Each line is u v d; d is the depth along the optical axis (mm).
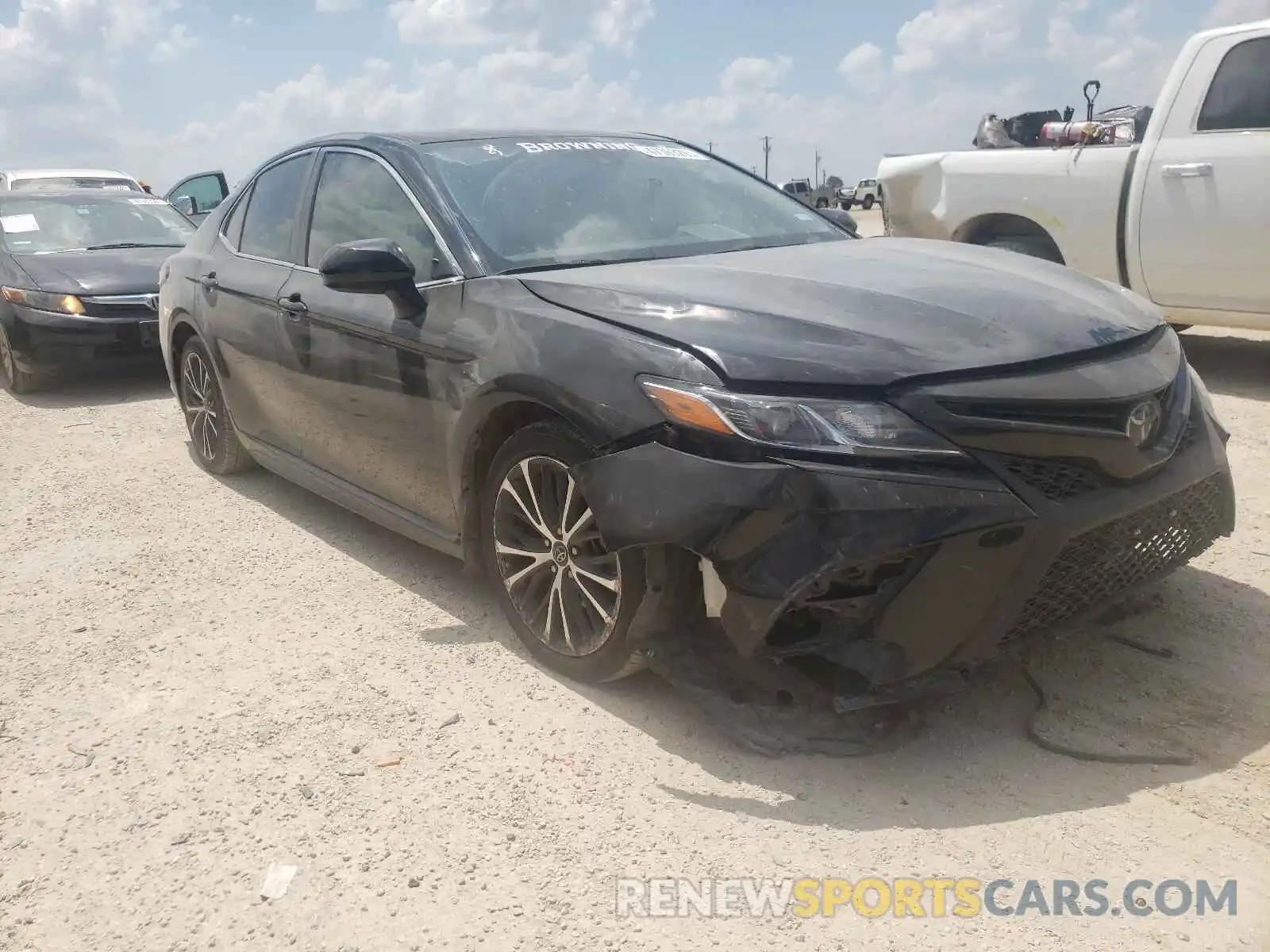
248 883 2404
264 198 4953
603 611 3004
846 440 2514
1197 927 2123
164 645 3639
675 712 3033
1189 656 3189
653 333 2855
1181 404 2963
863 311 2857
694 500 2609
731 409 2594
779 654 2602
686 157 4531
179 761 2906
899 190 7918
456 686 3248
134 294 8219
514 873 2391
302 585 4125
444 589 4012
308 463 4543
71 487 5672
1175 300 6562
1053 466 2609
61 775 2871
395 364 3646
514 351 3127
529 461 3139
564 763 2805
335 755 2895
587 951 2148
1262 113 6004
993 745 2801
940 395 2549
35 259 8500
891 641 2572
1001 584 2527
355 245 3465
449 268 3566
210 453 5656
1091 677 3104
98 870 2479
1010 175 7156
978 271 3314
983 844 2412
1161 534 2859
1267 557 3885
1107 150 6676
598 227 3793
